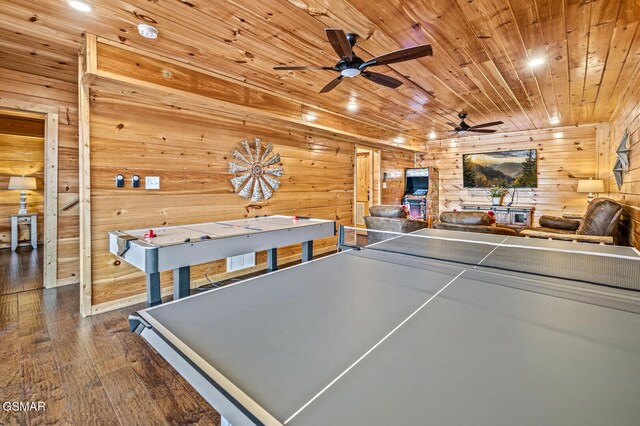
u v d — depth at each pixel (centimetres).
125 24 237
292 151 474
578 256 205
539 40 256
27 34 249
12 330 254
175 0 207
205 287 365
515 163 670
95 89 285
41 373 199
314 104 448
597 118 539
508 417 59
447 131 650
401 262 187
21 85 328
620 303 121
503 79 345
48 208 349
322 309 113
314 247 526
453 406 62
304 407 62
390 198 729
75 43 264
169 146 335
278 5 212
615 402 63
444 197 773
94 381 191
